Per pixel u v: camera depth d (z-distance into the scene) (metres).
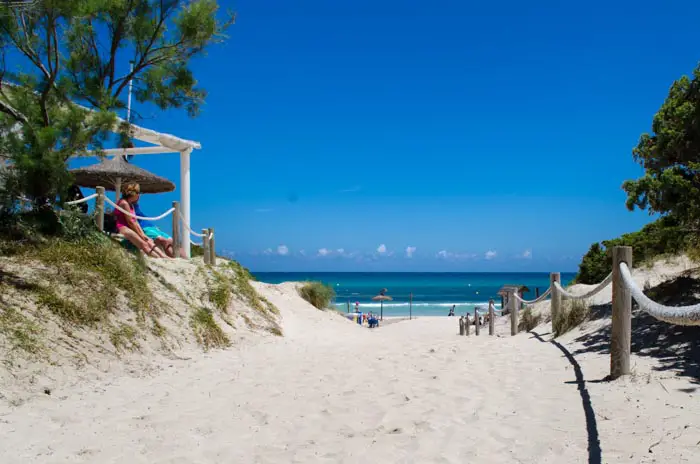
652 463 2.85
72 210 7.84
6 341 5.09
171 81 8.51
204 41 8.48
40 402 4.52
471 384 5.06
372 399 4.66
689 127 6.10
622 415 3.66
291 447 3.52
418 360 6.48
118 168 12.24
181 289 8.68
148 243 9.27
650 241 10.19
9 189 6.85
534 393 4.57
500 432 3.61
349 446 3.50
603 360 5.63
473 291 103.00
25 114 7.01
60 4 6.86
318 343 9.45
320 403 4.58
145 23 8.12
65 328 5.84
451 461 3.18
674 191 6.33
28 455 3.36
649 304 3.87
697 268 8.21
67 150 7.15
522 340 8.20
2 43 6.86
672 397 3.90
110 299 6.79
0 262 6.33
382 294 43.06
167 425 4.00
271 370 6.13
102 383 5.30
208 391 5.11
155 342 6.82
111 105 7.81
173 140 11.92
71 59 7.84
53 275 6.49
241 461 3.29
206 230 10.57
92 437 3.71
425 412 4.18
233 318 9.27
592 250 13.85
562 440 3.35
